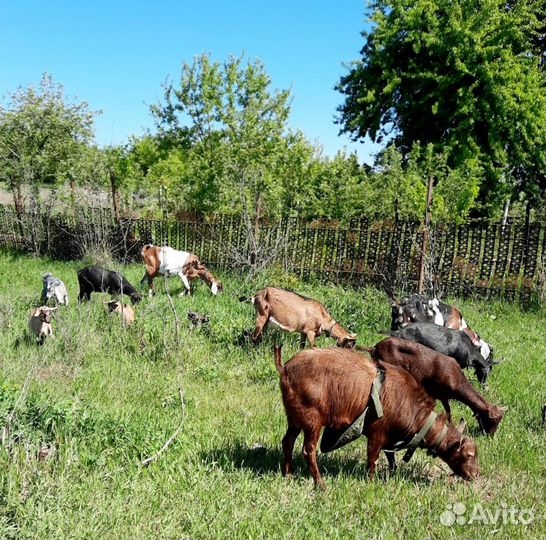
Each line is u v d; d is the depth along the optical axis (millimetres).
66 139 22312
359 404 5227
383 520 4684
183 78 25141
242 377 8508
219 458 5641
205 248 17375
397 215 15898
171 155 26078
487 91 21109
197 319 10188
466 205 18641
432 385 6688
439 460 6234
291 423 5383
